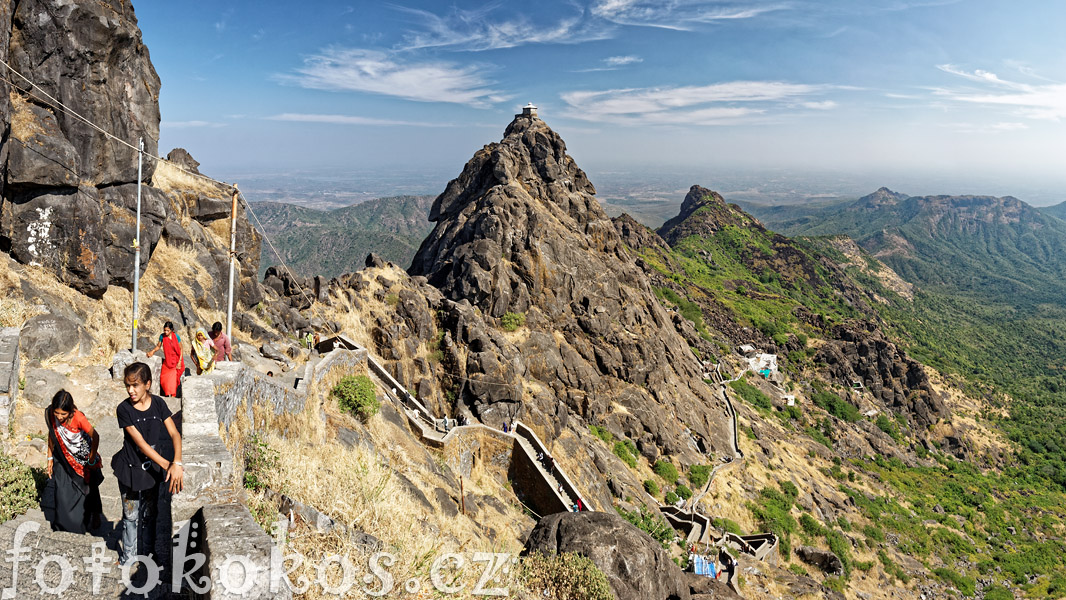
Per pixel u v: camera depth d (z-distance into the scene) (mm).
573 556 12680
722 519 54219
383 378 32906
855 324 138750
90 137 18000
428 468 23469
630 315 67125
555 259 61250
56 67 17203
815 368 120875
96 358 13797
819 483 74125
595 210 75625
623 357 62469
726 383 94062
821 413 101688
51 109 17172
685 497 54938
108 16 18266
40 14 16703
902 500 81938
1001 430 129750
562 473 33438
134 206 19953
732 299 145750
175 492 7188
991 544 76062
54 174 16328
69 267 16688
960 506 84688
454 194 71500
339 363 25188
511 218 61094
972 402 144125
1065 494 103125
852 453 95562
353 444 19344
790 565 53688
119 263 18781
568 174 76750
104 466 9719
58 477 7492
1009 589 65375
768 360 110875
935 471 99562
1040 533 83312
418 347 45062
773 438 82312
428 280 58719
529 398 48219
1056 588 65562
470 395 44594
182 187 26203
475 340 46438
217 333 13617
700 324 119750
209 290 23578
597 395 57312
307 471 10797
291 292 37469
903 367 124438
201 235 25734
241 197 18766
